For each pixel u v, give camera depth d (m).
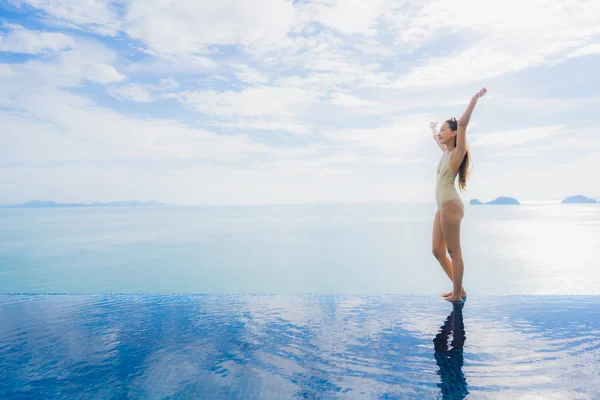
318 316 2.80
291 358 2.00
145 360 1.99
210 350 2.13
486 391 1.62
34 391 1.65
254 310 2.98
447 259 3.44
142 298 3.39
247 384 1.70
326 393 1.61
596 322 2.59
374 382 1.71
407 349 2.12
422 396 1.58
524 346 2.14
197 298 3.40
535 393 1.60
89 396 1.60
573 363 1.90
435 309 2.97
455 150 3.12
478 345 2.17
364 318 2.74
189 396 1.59
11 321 2.73
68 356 2.05
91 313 2.93
